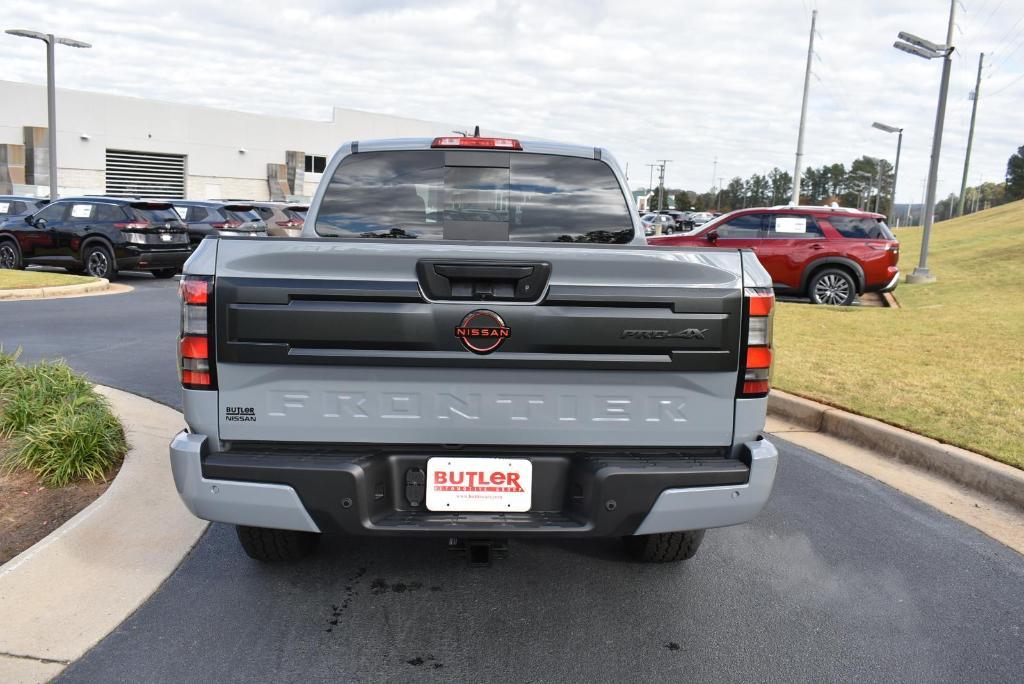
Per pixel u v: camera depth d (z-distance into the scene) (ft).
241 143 193.36
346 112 219.20
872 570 13.88
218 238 10.25
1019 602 12.82
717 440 10.74
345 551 14.02
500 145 13.74
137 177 174.50
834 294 51.19
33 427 16.81
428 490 10.54
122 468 16.58
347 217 13.76
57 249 59.67
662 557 13.58
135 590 12.28
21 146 151.33
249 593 12.35
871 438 21.15
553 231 13.98
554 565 13.71
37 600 11.71
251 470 10.11
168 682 9.91
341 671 10.27
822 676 10.51
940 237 115.75
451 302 10.14
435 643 11.03
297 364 10.18
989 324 40.11
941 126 63.82
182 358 10.34
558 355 10.28
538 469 10.64
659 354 10.37
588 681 10.21
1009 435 20.13
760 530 15.62
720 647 11.16
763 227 52.01
